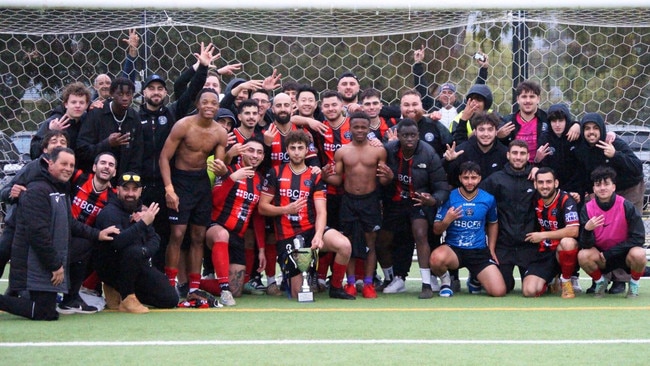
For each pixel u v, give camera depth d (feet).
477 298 26.35
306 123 27.76
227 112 27.14
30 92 41.11
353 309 23.99
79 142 24.94
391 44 42.45
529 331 20.33
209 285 26.96
